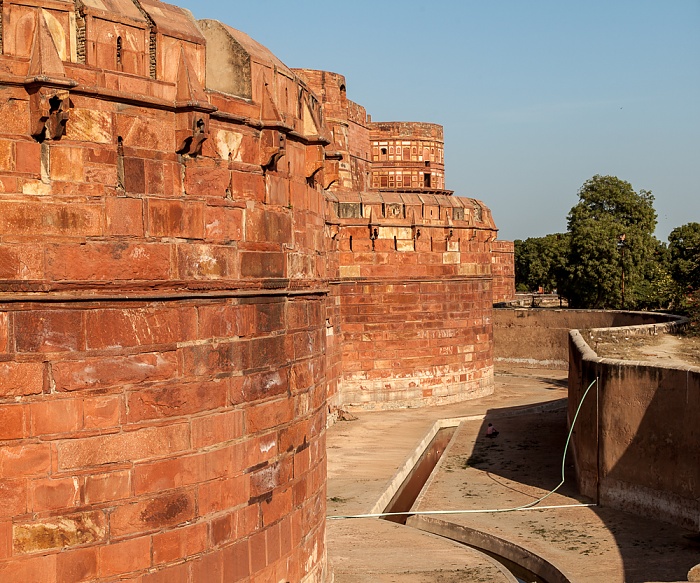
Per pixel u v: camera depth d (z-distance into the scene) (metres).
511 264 66.19
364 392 32.47
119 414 8.38
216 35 9.79
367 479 21.95
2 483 7.79
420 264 32.97
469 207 34.66
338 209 32.22
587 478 20.28
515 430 28.84
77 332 8.12
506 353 47.75
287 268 10.73
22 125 7.78
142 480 8.53
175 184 8.89
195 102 8.73
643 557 15.77
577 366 22.67
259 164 10.05
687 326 29.64
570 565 15.49
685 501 17.27
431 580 14.20
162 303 8.70
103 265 8.27
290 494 10.66
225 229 9.45
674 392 17.61
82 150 8.12
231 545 9.45
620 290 62.59
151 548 8.60
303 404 11.12
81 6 8.10
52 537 8.02
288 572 10.57
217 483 9.26
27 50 7.80
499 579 14.25
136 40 8.55
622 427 18.94
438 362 33.50
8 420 7.80
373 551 15.98
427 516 19.16
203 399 9.09
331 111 39.88
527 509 19.42
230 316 9.46
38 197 7.89
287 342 10.65
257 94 10.02
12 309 7.78
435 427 29.95
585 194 71.25
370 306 32.44
